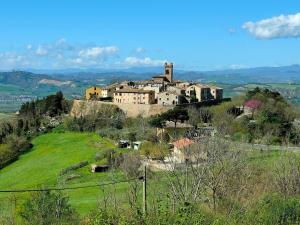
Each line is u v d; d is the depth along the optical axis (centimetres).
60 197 5650
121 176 9444
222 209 4403
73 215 5488
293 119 14188
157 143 12206
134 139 14912
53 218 5259
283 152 7475
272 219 3862
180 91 19938
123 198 6556
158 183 5631
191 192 4297
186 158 5491
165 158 9325
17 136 18388
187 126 14800
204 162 5178
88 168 12344
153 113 18862
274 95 16862
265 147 9550
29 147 17525
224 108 16375
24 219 5416
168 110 17125
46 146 17212
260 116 13425
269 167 6159
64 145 16738
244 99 16938
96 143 16075
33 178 13262
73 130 19175
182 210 3206
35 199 5419
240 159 5688
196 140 6544
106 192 8188
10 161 16100
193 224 3125
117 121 18475
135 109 19488
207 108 17412
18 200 7069
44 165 14575
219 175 4859
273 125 12469
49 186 10894
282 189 5219
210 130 11175
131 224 3158
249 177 5609
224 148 5784
